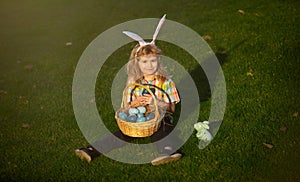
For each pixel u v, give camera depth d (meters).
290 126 4.47
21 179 3.99
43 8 9.24
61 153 4.32
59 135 4.64
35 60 6.69
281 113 4.69
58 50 7.00
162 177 3.88
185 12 8.05
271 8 7.77
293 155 4.05
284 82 5.30
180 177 3.87
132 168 4.04
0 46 7.37
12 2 9.82
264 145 4.20
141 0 9.05
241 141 4.28
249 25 7.11
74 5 9.23
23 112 5.17
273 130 4.42
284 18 7.28
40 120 4.96
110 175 3.96
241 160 4.02
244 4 8.09
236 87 5.27
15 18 8.77
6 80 6.08
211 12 7.88
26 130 4.77
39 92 5.65
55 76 6.07
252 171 3.88
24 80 6.04
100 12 8.61
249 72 5.59
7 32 8.02
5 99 5.52
